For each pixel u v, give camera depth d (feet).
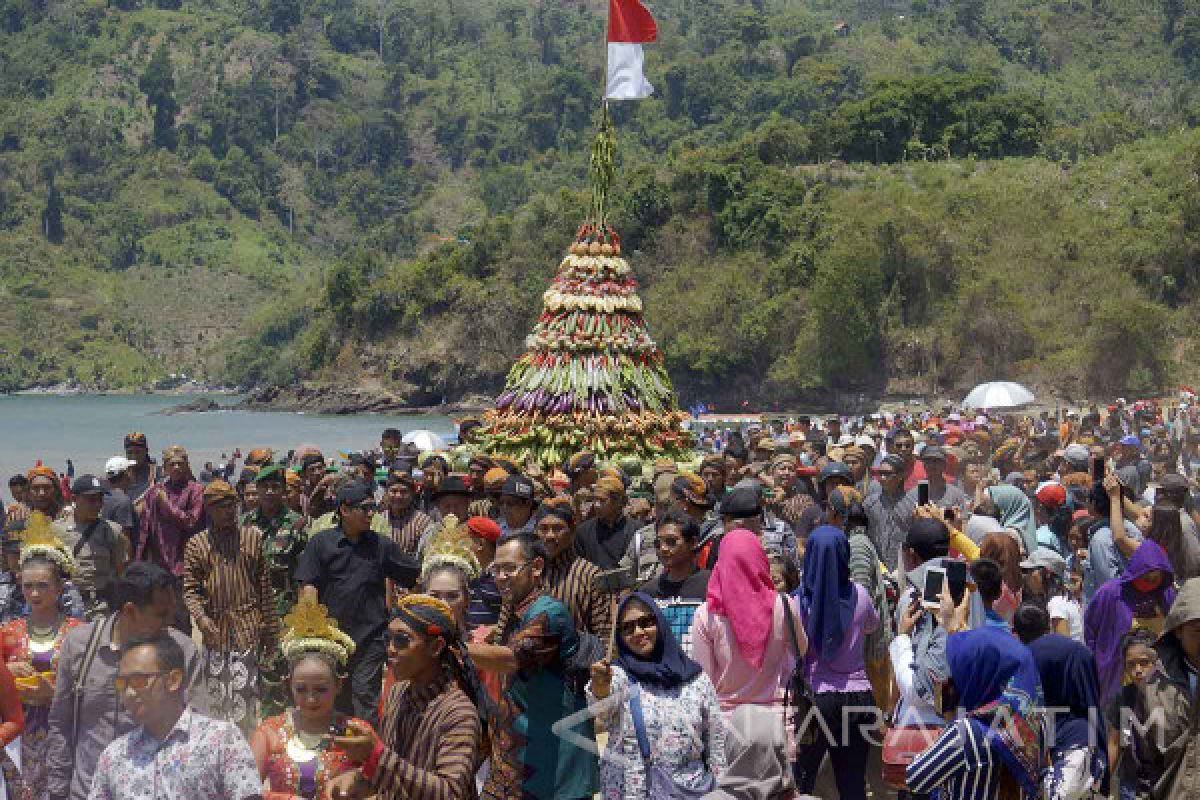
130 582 29.48
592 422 70.28
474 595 40.83
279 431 415.85
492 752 31.24
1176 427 108.78
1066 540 57.93
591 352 71.92
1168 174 443.32
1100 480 47.50
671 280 476.54
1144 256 409.90
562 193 529.04
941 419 147.13
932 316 420.36
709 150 539.70
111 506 52.24
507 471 51.57
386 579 42.86
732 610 32.89
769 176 485.15
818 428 112.78
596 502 46.16
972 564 33.63
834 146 542.98
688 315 457.27
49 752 33.04
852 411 421.59
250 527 44.88
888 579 43.96
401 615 25.17
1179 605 30.91
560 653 30.83
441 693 25.44
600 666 29.17
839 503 40.16
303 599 29.60
